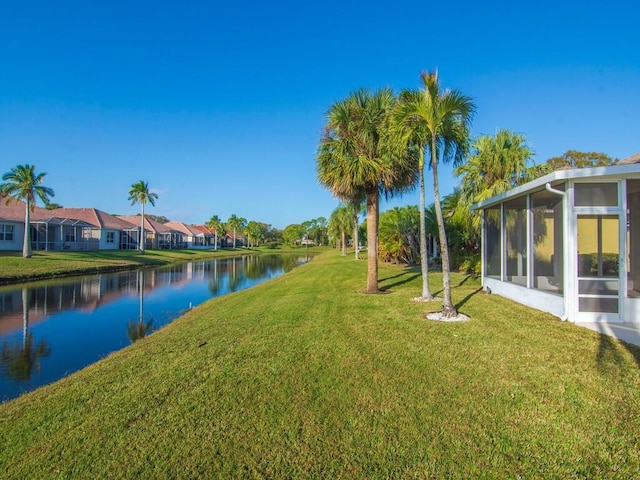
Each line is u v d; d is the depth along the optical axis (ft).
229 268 106.52
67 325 35.83
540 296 29.14
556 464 10.31
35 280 70.03
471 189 55.72
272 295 43.80
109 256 114.93
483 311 29.04
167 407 14.38
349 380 16.19
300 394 15.01
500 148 51.55
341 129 40.06
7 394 19.45
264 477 10.19
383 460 10.71
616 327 23.20
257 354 20.29
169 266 111.96
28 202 87.92
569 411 12.94
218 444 11.76
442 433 11.91
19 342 29.91
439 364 17.63
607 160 80.59
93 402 15.29
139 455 11.37
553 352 18.70
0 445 12.41
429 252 95.50
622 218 24.29
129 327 34.94
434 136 27.94
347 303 34.68
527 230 30.99
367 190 41.29
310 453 11.14
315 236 329.93
